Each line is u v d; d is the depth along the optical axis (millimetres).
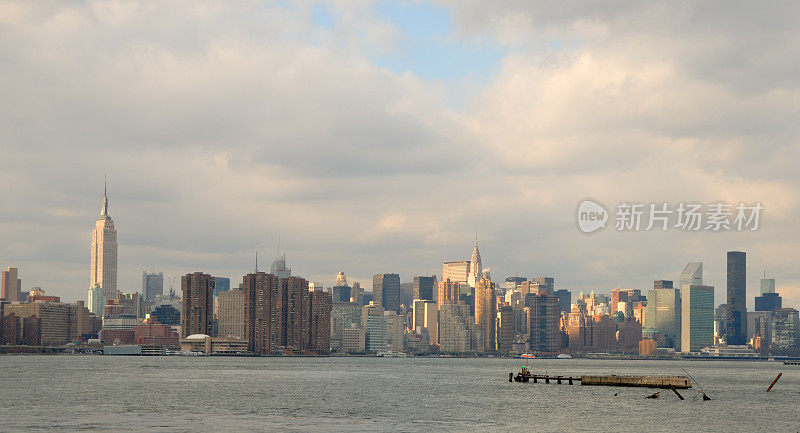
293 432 151250
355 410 189875
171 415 176875
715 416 180750
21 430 151750
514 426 161125
